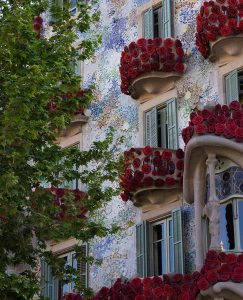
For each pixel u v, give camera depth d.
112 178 22.67
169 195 24.78
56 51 22.09
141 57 25.91
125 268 25.64
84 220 22.30
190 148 22.25
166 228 24.92
